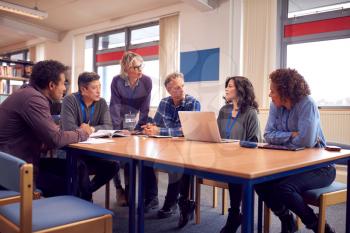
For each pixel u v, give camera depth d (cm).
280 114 210
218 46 488
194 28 520
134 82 294
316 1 427
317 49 430
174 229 233
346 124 382
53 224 123
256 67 459
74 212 134
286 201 172
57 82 189
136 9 596
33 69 190
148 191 271
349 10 400
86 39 737
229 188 198
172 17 561
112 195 324
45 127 178
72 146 192
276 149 183
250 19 465
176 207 270
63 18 680
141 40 636
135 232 164
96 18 665
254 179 115
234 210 196
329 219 260
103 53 701
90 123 255
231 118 244
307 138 189
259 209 203
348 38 405
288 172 132
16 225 123
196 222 246
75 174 200
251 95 241
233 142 213
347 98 410
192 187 256
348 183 186
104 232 136
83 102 250
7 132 177
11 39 861
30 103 176
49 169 225
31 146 187
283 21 453
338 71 415
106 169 243
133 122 294
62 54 778
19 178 113
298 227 229
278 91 199
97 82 246
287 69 203
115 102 296
